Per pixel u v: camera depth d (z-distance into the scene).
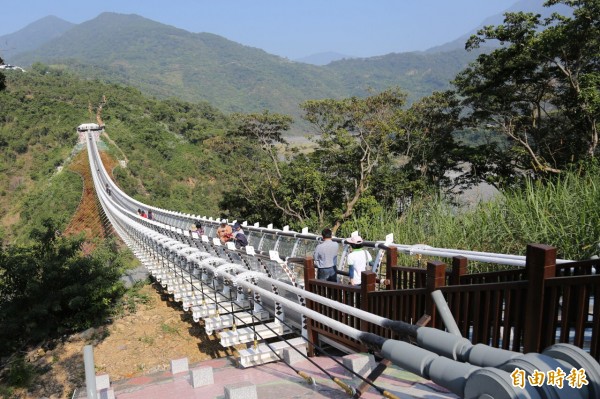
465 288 4.05
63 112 109.12
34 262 14.13
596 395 2.08
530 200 8.19
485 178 21.58
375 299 5.30
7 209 80.62
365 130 24.11
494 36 19.91
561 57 18.45
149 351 11.43
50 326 13.06
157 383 6.07
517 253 7.86
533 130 21.78
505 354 2.33
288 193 26.30
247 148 35.97
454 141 27.94
